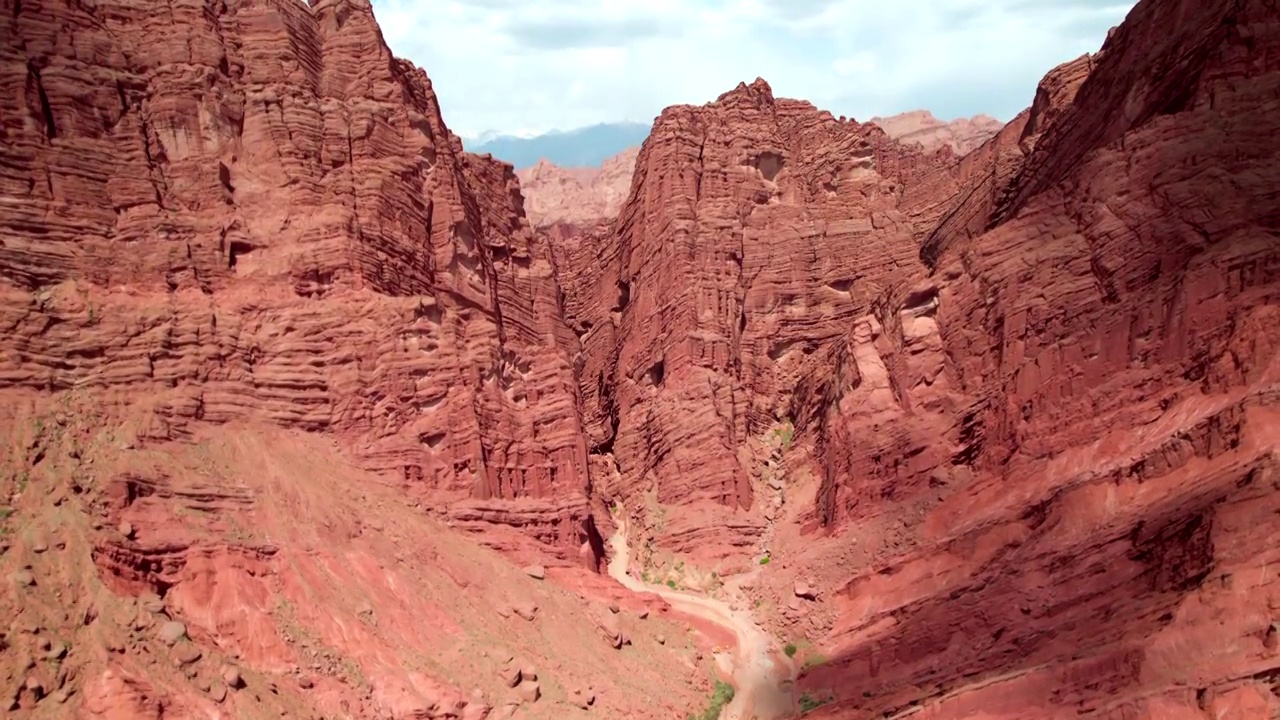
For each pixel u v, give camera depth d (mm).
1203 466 52719
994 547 61344
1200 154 61344
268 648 51031
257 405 61812
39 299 57594
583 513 69688
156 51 65875
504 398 70312
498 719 53062
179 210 64000
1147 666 44719
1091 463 59375
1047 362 64188
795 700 60875
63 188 60125
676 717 58375
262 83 68875
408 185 72125
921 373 72188
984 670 52281
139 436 56281
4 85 59250
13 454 52250
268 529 56094
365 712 50719
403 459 64688
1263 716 40812
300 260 65938
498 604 60281
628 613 65750
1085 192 65750
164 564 51531
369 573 57344
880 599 65500
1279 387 51750
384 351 65938
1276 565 44594
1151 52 68625
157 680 46156
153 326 59938
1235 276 57250
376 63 73375
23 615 45656
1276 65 61906
